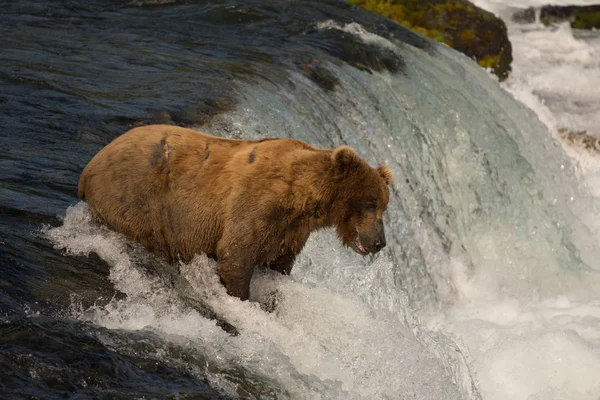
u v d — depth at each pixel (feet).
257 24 121.90
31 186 64.23
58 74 91.30
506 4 169.58
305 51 107.86
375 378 58.18
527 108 126.72
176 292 55.83
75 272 54.13
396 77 108.99
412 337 65.16
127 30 115.14
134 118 79.66
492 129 110.32
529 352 75.46
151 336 50.62
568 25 168.76
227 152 55.62
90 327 49.52
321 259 71.77
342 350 58.90
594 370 73.61
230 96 87.35
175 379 47.60
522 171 108.58
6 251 53.93
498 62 148.97
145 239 56.54
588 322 85.61
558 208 110.01
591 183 132.87
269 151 55.01
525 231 103.30
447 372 63.98
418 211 93.30
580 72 157.07
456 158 103.86
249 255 54.70
